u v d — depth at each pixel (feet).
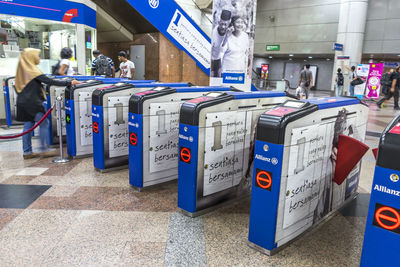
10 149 17.87
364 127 11.70
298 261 7.81
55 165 15.03
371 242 6.00
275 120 7.28
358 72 52.80
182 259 7.76
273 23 77.77
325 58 82.33
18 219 9.59
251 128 11.37
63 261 7.55
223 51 18.38
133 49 41.11
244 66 18.48
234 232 9.20
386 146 5.60
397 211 5.57
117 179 13.34
